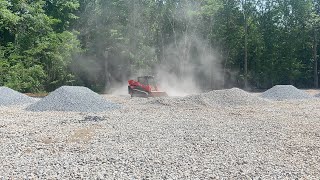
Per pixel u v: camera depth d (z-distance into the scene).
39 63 38.09
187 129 11.86
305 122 13.29
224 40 48.78
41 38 39.38
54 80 40.41
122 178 6.54
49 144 9.65
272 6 52.50
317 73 52.31
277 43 50.88
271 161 7.74
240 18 49.41
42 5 40.62
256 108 18.33
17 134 11.15
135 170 7.05
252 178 6.55
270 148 9.02
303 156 8.19
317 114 15.70
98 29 46.56
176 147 9.15
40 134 11.10
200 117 14.84
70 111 17.42
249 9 48.97
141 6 46.84
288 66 49.59
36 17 38.69
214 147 9.16
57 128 12.21
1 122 13.62
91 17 47.66
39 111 17.55
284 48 50.56
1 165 7.47
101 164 7.55
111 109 18.20
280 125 12.59
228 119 14.20
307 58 52.16
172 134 10.95
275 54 50.34
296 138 10.25
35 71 35.47
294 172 6.87
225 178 6.55
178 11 46.25
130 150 8.83
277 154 8.40
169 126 12.46
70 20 46.94
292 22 51.69
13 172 6.91
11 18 35.00
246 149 8.90
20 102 22.16
